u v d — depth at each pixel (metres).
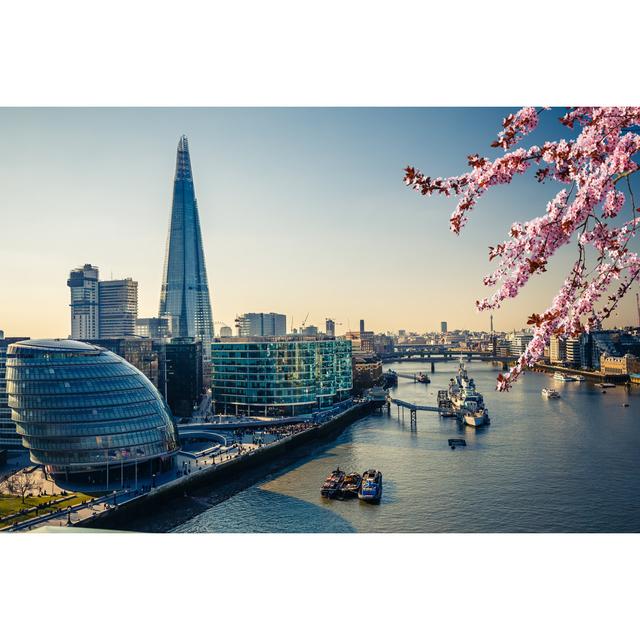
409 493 147.38
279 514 137.25
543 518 125.69
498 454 187.38
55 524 119.06
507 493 143.88
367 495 141.12
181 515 140.25
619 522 122.19
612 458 176.50
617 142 23.05
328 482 152.75
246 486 164.38
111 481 158.25
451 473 165.00
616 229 24.91
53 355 162.88
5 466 177.50
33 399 157.62
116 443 158.75
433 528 121.88
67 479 158.62
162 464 168.25
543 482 152.25
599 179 23.25
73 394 159.38
